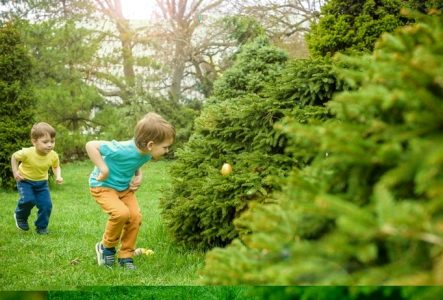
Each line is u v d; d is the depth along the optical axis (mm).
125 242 3789
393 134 1021
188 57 18344
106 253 3752
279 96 3826
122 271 3529
